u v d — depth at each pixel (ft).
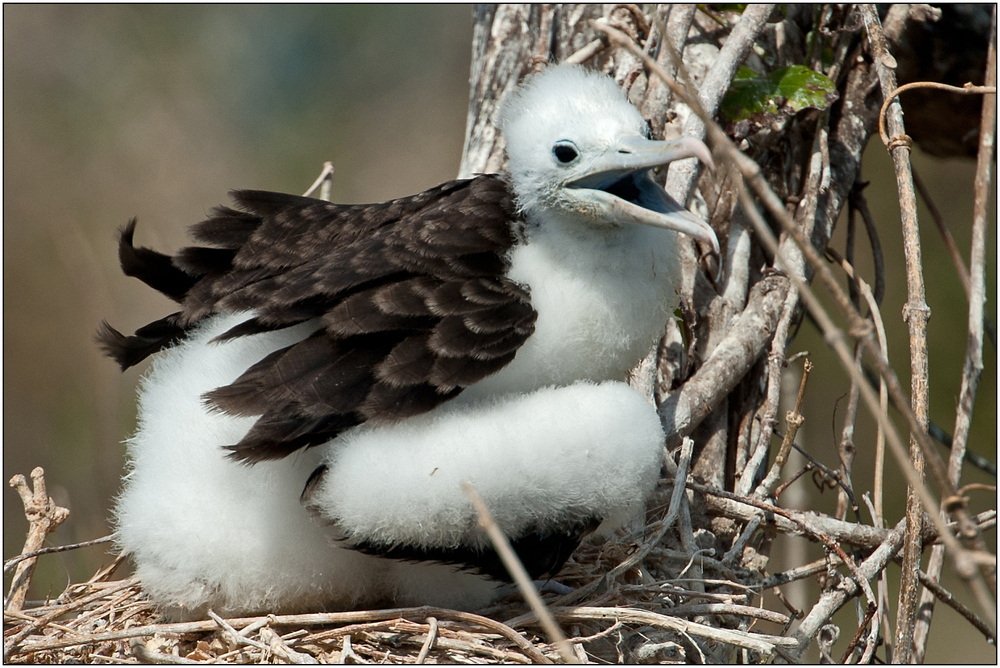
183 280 26.40
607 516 21.02
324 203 26.00
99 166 64.03
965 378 24.43
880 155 51.11
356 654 20.66
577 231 22.67
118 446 40.75
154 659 20.52
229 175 67.10
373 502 19.12
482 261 22.03
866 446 44.68
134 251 25.94
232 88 69.46
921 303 22.76
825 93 30.42
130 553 22.44
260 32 70.54
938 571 25.85
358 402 19.62
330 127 71.36
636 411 20.74
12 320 53.47
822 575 25.16
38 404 52.42
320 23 71.51
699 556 23.84
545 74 24.18
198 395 21.40
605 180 22.57
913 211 23.82
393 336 20.52
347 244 23.65
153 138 65.98
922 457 22.12
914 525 22.21
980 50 34.96
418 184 71.61
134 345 25.88
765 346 28.40
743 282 29.45
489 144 33.86
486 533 20.10
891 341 49.29
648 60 17.34
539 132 22.50
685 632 21.16
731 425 28.43
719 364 27.43
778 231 30.78
